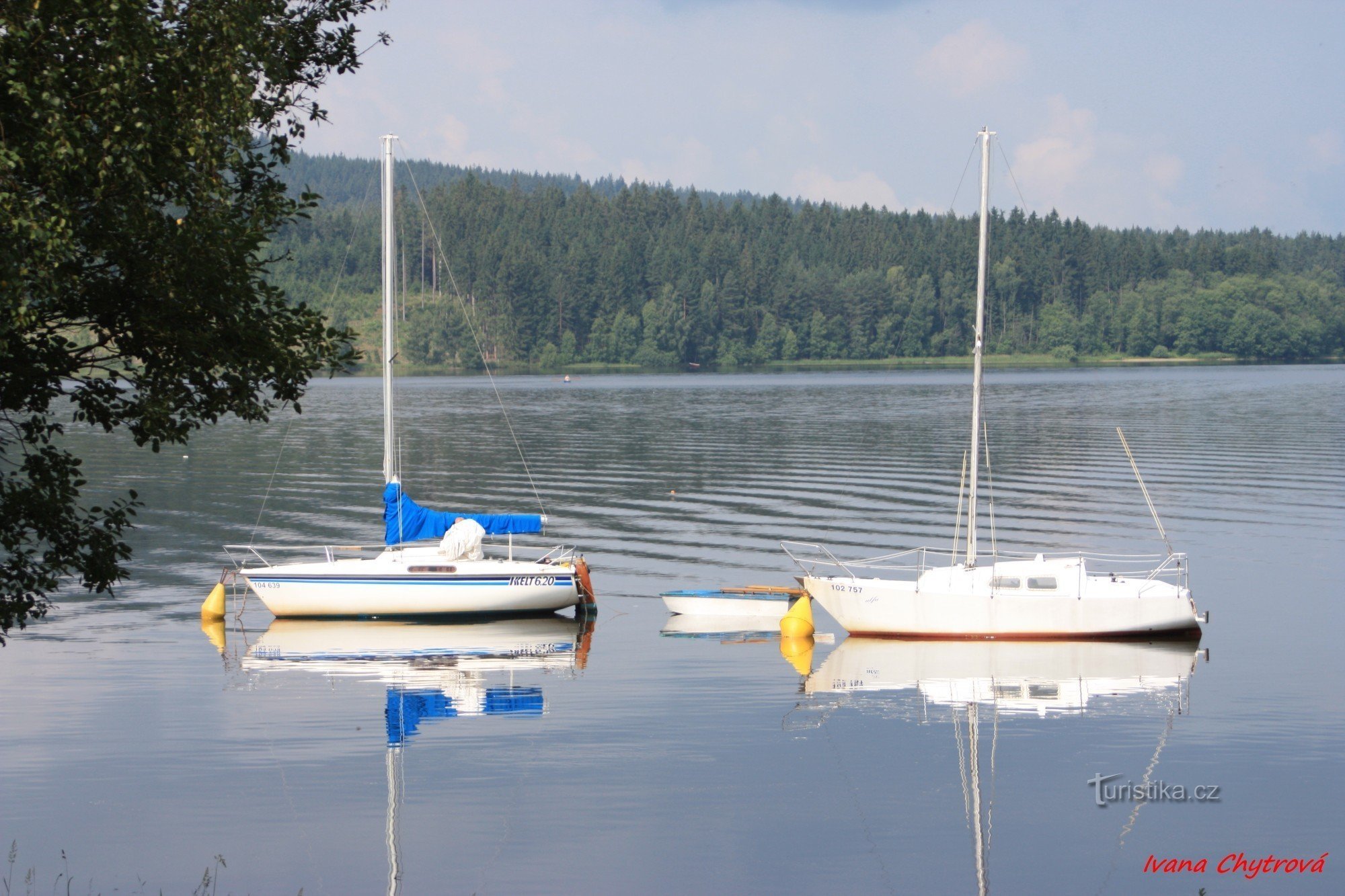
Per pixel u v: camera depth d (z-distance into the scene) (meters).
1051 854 20.38
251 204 15.53
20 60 12.59
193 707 28.17
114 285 14.23
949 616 35.03
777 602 37.56
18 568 15.38
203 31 13.70
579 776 23.80
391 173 41.38
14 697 28.83
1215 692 29.48
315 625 36.97
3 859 19.70
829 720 27.56
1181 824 21.52
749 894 18.66
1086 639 34.72
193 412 15.28
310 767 24.20
